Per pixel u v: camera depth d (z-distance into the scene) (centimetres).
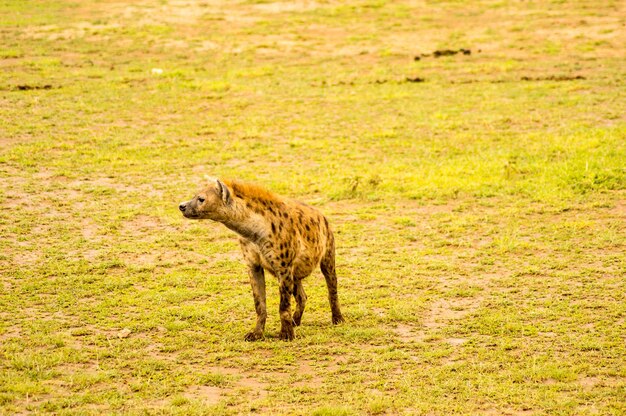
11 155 2592
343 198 2312
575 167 2441
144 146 2742
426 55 4019
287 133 2909
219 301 1631
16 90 3338
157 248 1952
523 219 2112
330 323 1515
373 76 3656
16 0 5025
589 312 1526
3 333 1449
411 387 1216
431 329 1474
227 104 3234
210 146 2755
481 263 1831
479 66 3772
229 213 1355
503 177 2422
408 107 3181
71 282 1725
